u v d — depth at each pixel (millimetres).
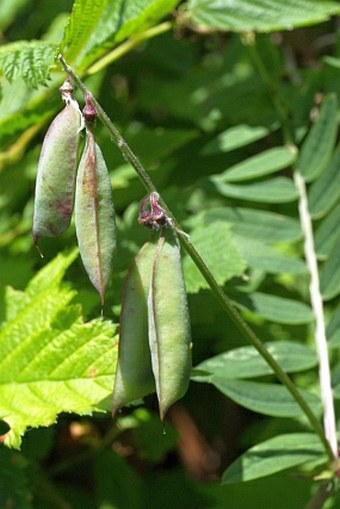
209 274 425
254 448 471
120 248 510
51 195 401
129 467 560
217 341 564
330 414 481
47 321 467
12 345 467
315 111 564
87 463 569
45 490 550
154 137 569
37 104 499
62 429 555
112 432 556
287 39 625
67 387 455
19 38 638
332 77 564
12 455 479
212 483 570
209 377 479
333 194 532
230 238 497
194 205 580
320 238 522
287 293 557
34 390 458
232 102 589
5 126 504
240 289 513
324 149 542
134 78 636
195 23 550
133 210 520
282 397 483
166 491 571
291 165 560
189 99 607
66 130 399
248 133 566
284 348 497
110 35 487
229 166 589
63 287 475
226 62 605
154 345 403
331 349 522
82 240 401
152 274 402
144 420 555
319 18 535
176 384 404
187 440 653
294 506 542
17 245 553
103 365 455
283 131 563
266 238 527
